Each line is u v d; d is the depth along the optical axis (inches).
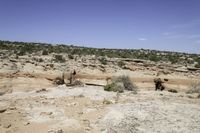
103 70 1721.2
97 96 729.6
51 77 1379.2
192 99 739.4
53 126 456.8
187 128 448.8
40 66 1585.9
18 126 454.6
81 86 1072.2
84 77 1555.1
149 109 565.9
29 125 461.1
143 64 2031.3
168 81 1640.0
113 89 895.7
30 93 818.2
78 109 573.9
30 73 1373.0
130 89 1005.8
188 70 1966.0
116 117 506.9
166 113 537.6
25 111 551.2
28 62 1675.7
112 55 2711.6
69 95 754.2
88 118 509.0
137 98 711.7
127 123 472.4
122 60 2176.4
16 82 1253.7
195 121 487.5
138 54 3085.6
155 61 2415.1
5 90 1138.0
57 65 1678.2
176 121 485.7
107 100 650.8
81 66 1770.4
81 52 2829.7
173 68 1977.1
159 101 669.9
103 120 494.3
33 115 522.9
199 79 1704.0
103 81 1519.4
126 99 685.3
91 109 572.7
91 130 446.3
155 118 502.3
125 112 538.6
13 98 713.6
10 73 1315.2
